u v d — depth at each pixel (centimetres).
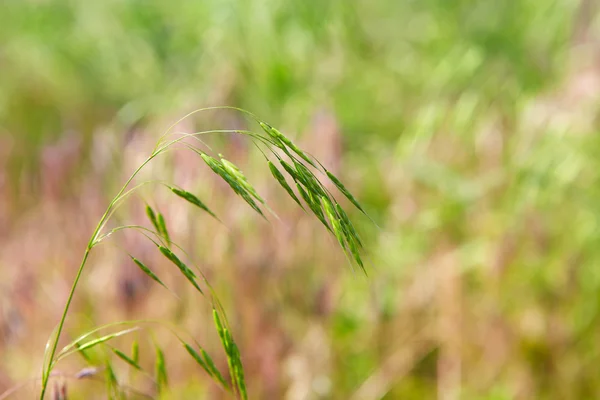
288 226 87
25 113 153
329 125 94
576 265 100
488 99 124
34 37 163
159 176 87
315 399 88
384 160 114
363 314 98
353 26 139
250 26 131
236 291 85
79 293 89
